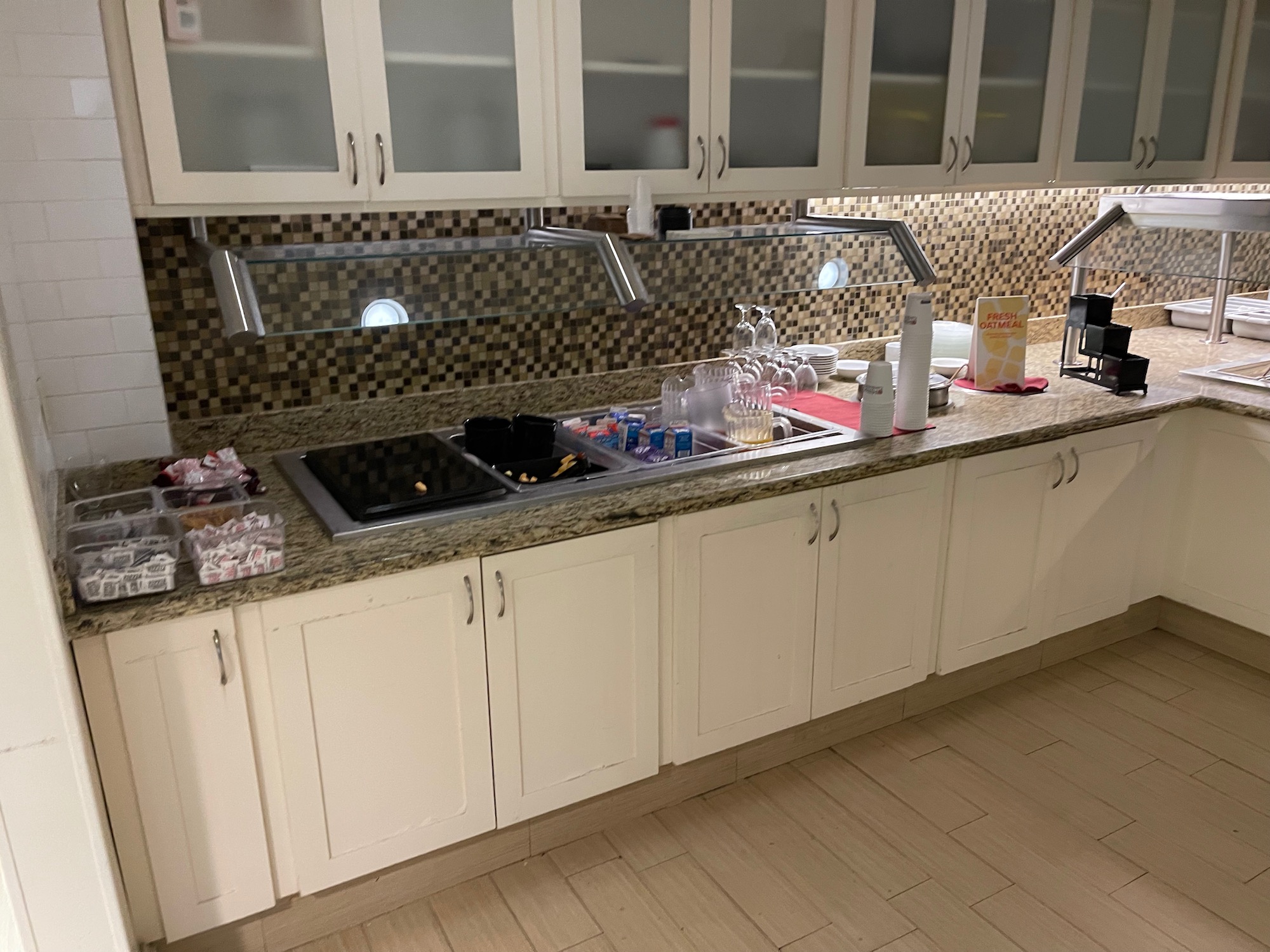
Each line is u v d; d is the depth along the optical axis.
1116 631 3.21
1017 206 3.40
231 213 1.92
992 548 2.68
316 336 2.39
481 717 2.01
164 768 1.71
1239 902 2.09
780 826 2.34
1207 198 2.82
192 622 1.66
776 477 2.23
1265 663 3.02
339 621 1.79
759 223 2.92
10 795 1.52
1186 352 3.52
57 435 2.08
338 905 2.02
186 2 1.78
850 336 3.24
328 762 1.86
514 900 2.12
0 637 1.44
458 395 2.60
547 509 2.04
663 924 2.04
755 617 2.32
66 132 1.92
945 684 2.84
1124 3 2.84
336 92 1.93
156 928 1.79
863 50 2.47
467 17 2.03
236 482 2.05
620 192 2.29
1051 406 2.84
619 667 2.15
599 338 2.78
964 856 2.23
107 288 2.04
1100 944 1.98
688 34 2.26
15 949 1.62
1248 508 2.90
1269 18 3.12
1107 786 2.48
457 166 2.10
